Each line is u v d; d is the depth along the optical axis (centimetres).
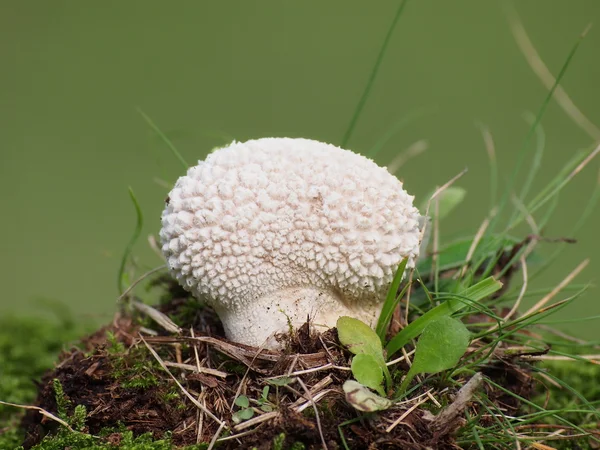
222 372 27
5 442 28
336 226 26
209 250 26
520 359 28
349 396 24
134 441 26
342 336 26
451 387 27
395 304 27
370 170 27
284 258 26
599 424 29
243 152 27
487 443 26
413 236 27
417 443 25
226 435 26
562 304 27
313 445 25
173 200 26
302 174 26
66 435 26
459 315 27
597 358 29
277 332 27
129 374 27
